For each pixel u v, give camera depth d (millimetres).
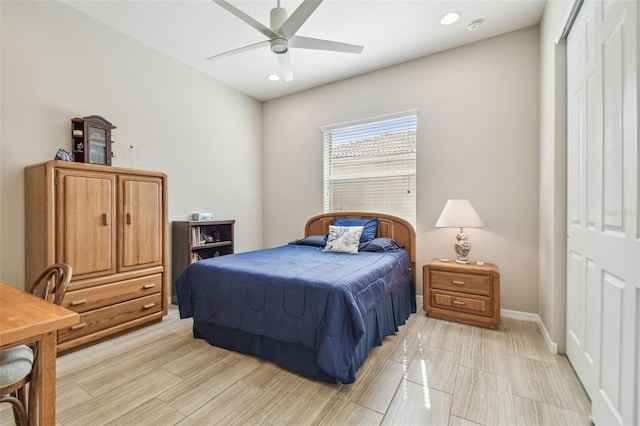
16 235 2326
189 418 1563
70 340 2260
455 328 2744
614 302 1288
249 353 2268
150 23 2854
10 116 2297
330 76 3977
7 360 1104
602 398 1387
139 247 2748
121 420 1547
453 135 3311
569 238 2121
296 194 4508
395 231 3613
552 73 2324
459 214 2883
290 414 1595
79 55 2684
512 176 3021
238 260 2715
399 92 3635
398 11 2674
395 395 1752
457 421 1534
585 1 1781
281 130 4641
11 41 2295
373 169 3889
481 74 3158
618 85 1250
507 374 1961
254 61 3576
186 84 3654
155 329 2771
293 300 1992
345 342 1812
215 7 2627
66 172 2264
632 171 1146
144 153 3211
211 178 3990
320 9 2633
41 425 1023
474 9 2658
